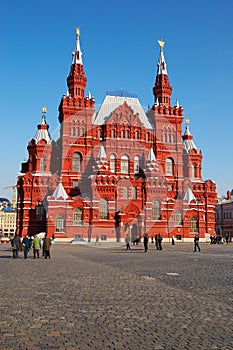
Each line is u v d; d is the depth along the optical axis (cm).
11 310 1343
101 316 1261
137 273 2467
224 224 15138
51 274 2420
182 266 2959
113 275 2358
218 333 1071
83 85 10881
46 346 959
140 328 1120
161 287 1858
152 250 5700
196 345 971
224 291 1738
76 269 2745
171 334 1062
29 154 10231
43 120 10550
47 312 1314
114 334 1061
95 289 1800
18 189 9869
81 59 11038
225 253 4834
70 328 1118
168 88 11488
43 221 9556
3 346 957
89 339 1016
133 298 1571
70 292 1717
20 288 1831
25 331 1086
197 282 2025
